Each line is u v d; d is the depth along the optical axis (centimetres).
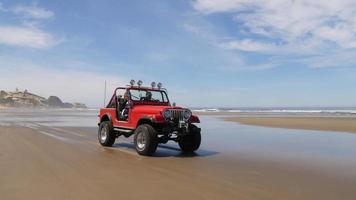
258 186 652
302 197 583
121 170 788
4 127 1972
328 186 662
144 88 1208
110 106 1269
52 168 786
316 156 1037
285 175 759
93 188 618
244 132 1906
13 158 906
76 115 4256
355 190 635
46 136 1496
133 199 555
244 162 924
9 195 566
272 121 3041
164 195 580
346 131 1984
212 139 1533
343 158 1003
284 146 1285
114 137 1227
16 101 14800
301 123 2719
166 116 1038
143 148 1025
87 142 1327
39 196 561
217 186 646
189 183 668
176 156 1027
